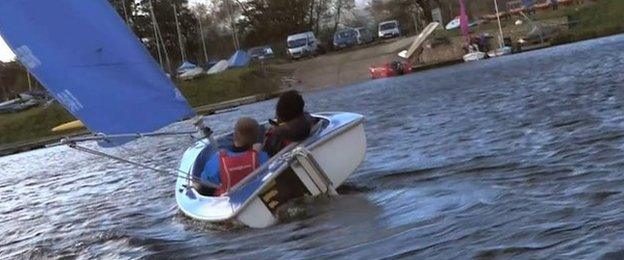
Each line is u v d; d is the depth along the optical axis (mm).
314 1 79438
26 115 51875
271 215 8180
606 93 16844
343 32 60656
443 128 15586
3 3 8109
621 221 6184
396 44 55156
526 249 5910
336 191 8820
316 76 53531
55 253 8945
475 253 6016
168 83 8781
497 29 58938
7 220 12773
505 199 7734
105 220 10859
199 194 9016
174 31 80500
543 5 65312
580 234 6039
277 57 62156
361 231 7281
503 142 11992
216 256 7324
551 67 30375
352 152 8898
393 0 78062
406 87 34094
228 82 54094
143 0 79188
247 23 80688
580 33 55500
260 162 8516
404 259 6188
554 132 12133
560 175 8555
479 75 33500
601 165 8734
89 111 8266
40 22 8266
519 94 20688
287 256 6863
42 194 16578
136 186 14711
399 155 12375
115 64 8500
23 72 73312
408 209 7973
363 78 52031
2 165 30797
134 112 8469
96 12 8586
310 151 8523
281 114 8750
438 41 54875
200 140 9773
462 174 9711
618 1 59438
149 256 7832
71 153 32375
